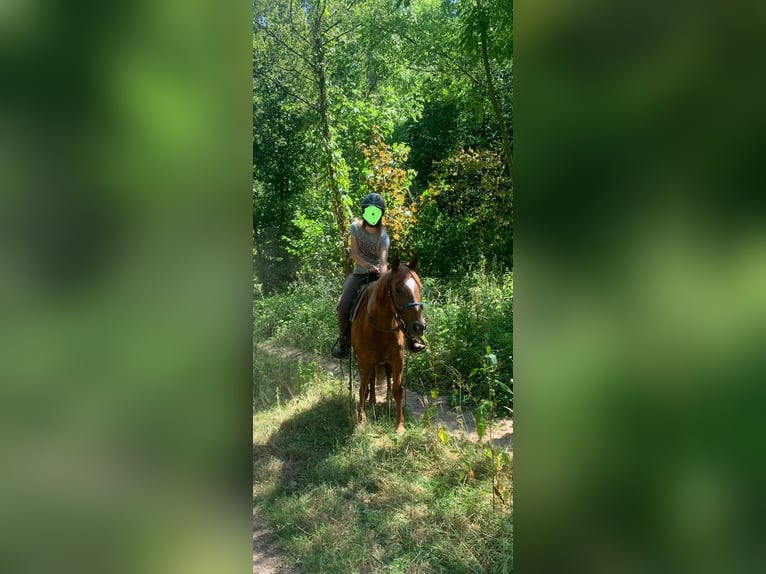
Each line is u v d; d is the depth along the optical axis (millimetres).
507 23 5055
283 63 11156
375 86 12102
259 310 9094
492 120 10930
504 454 3156
